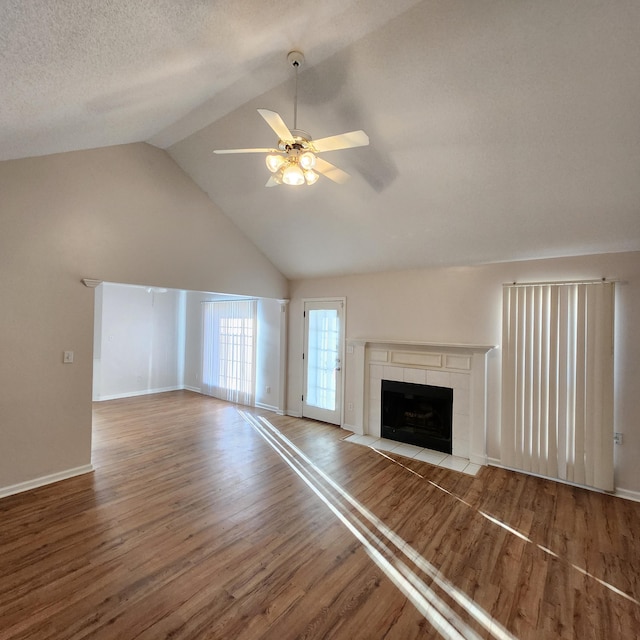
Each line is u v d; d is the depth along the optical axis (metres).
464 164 2.98
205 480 3.50
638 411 3.31
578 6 1.87
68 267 3.41
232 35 1.82
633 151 2.50
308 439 4.83
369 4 1.96
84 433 3.57
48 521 2.72
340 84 2.61
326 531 2.69
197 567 2.26
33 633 1.75
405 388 4.75
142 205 3.95
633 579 2.24
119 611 1.90
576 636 1.82
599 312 3.44
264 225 4.80
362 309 5.19
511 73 2.25
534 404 3.78
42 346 3.27
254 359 6.59
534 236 3.53
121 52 1.61
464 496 3.30
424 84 2.46
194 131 3.60
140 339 7.53
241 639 1.75
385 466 3.97
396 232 4.08
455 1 1.98
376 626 1.86
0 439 3.05
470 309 4.29
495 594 2.10
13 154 2.84
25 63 1.46
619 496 3.35
